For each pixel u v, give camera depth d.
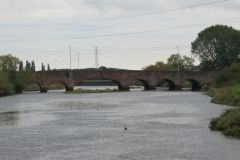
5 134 55.50
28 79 198.62
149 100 124.94
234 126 51.66
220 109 86.56
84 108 96.81
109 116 77.31
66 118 74.69
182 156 40.50
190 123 64.12
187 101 116.00
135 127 60.97
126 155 41.47
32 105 109.25
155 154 41.66
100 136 53.09
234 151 41.81
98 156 41.19
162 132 55.47
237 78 161.25
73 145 47.00
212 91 151.25
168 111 85.62
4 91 174.12
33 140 50.53
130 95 161.50
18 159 40.47
